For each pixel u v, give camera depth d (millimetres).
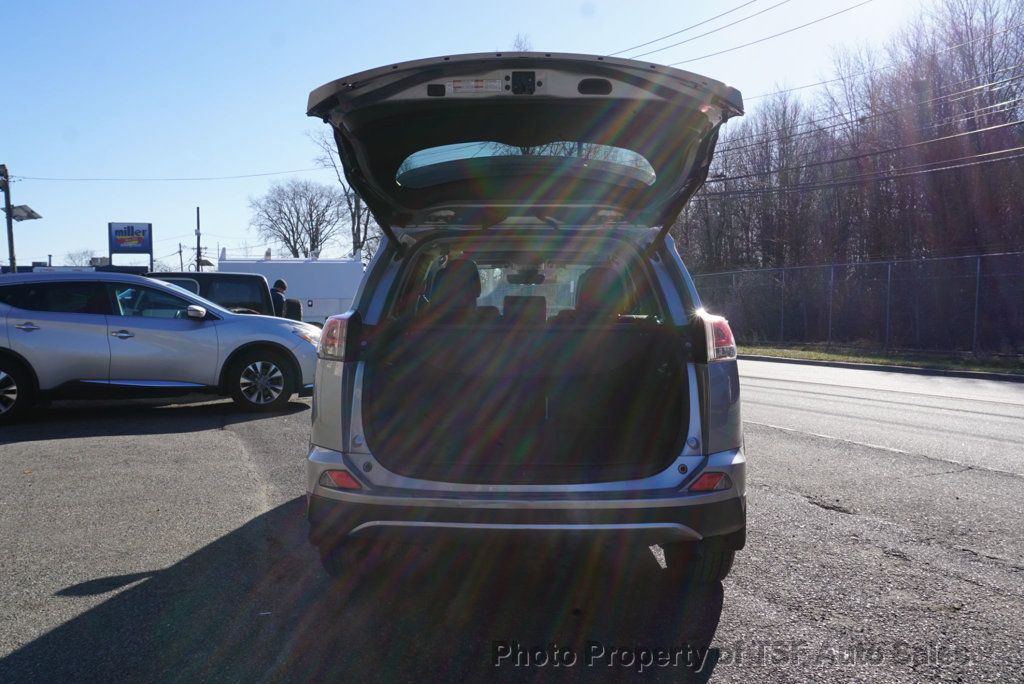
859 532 5031
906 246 28016
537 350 3777
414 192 4473
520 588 4168
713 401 3598
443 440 3623
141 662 3318
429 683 3170
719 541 3732
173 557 4602
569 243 4652
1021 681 3150
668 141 3951
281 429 8688
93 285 9336
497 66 3572
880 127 28406
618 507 3398
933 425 9602
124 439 8078
